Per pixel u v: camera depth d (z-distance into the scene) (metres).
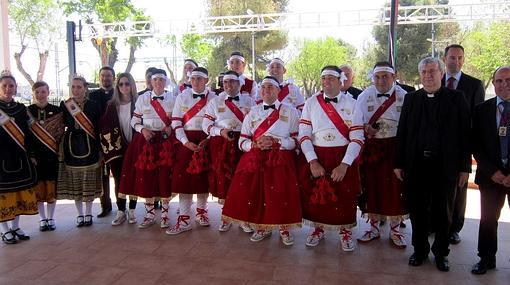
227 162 4.47
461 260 3.86
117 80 5.03
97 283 3.46
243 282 3.44
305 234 4.63
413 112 3.65
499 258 3.91
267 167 4.09
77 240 4.48
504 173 3.45
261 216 4.12
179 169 4.64
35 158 4.73
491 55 22.00
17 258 4.00
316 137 4.00
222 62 26.56
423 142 3.59
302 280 3.47
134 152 4.86
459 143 3.54
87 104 4.92
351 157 3.81
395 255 4.00
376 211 4.19
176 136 4.63
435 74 3.54
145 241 4.43
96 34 14.78
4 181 4.31
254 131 4.17
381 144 4.10
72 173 4.87
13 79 4.47
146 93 4.85
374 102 4.12
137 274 3.62
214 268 3.73
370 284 3.39
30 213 4.55
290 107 4.20
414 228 3.73
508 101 3.46
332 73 3.90
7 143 4.38
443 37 27.66
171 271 3.67
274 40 26.00
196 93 4.66
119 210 5.07
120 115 5.04
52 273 3.66
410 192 3.71
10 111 4.45
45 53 22.69
